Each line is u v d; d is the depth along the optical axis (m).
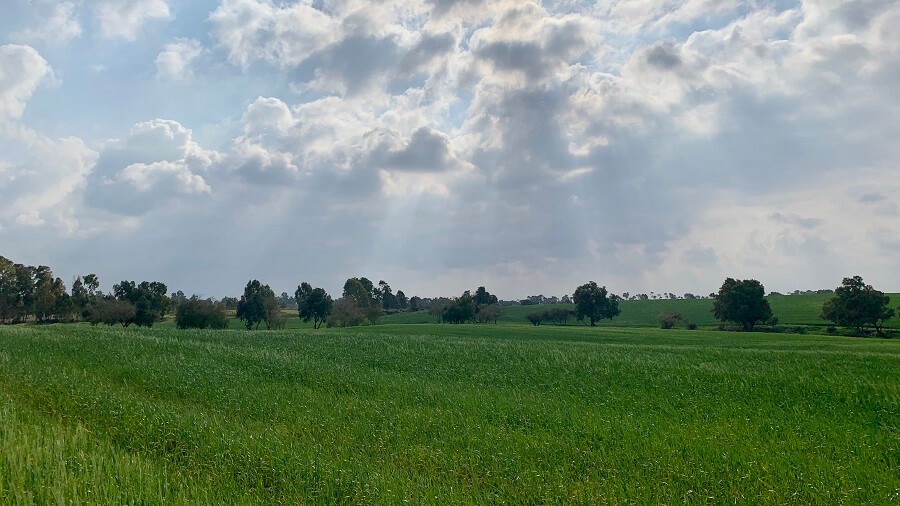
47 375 21.20
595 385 24.38
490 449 13.11
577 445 13.74
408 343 44.72
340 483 10.45
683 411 18.17
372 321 122.56
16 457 10.21
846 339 72.25
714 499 9.97
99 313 92.12
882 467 11.98
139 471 10.23
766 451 12.73
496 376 26.88
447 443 13.72
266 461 11.68
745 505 9.77
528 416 16.83
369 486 10.23
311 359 30.97
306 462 11.51
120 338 39.00
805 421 16.62
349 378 24.30
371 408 17.84
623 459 12.48
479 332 88.00
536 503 10.16
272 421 16.14
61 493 8.70
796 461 11.93
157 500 9.07
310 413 16.83
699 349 45.25
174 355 30.38
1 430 12.30
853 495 9.99
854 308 101.25
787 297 170.50
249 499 9.64
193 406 17.84
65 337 39.03
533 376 27.17
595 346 47.97
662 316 118.00
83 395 17.44
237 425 14.68
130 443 13.03
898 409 19.38
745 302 107.88
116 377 22.73
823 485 10.31
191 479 10.30
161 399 19.17
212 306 92.00
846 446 13.59
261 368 26.69
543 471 11.55
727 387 24.39
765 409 18.80
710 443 13.37
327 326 123.00
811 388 24.02
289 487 10.38
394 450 13.25
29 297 132.12
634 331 92.12
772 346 60.16
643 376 27.47
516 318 157.25
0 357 26.22
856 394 22.31
